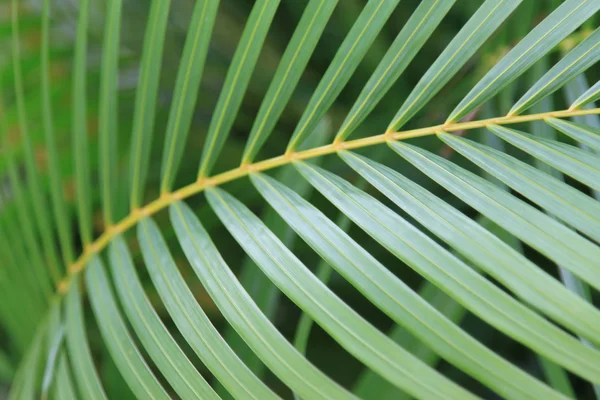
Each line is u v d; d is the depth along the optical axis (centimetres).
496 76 91
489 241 84
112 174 104
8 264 118
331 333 85
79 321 102
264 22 94
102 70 100
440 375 83
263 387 88
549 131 103
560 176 100
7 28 134
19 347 124
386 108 138
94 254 104
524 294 82
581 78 102
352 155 93
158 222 140
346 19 138
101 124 102
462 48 91
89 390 97
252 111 147
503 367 82
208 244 94
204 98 145
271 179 95
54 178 106
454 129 92
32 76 138
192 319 91
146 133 101
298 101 144
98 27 142
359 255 87
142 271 136
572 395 102
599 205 85
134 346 94
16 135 130
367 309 140
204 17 95
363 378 109
